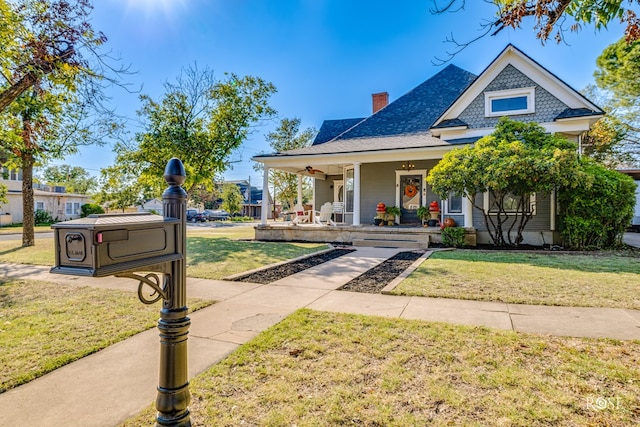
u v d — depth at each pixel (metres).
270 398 2.32
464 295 4.88
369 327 3.63
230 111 15.34
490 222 11.56
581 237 9.92
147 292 5.38
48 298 5.02
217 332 3.58
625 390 2.38
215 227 25.17
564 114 11.26
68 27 5.91
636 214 18.50
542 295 4.85
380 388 2.43
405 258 8.55
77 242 1.37
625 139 19.30
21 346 3.27
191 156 14.65
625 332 3.44
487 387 2.42
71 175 48.84
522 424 2.02
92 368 2.84
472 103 12.62
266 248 10.55
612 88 15.72
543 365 2.74
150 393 2.45
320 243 12.10
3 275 6.84
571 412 2.13
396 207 13.91
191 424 1.94
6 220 27.16
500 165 8.79
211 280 6.18
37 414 2.20
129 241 1.48
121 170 15.09
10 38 5.77
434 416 2.11
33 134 8.75
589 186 8.85
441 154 11.45
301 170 15.85
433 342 3.21
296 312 4.20
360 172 14.73
